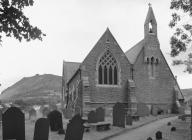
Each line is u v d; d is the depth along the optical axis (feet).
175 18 82.28
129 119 97.40
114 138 71.97
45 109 134.00
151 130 84.17
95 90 137.49
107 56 143.13
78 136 57.77
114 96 140.36
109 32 145.48
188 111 174.81
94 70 139.03
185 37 81.46
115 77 143.33
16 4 46.91
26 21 48.55
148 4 159.22
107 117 127.85
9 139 56.08
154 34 154.81
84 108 131.44
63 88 194.90
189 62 87.20
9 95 440.86
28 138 65.26
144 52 151.23
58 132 74.28
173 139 66.64
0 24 47.29
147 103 146.30
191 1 76.43
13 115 59.93
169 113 148.97
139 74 147.64
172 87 152.87
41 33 49.93
